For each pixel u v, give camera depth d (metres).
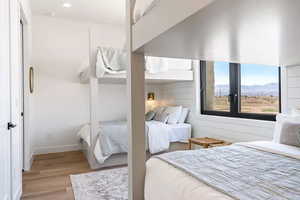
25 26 3.37
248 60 1.88
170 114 3.94
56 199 2.21
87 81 4.23
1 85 1.68
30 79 3.59
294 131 1.84
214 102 3.64
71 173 2.99
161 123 3.78
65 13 4.21
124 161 3.37
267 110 2.75
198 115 3.81
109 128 3.23
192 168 1.25
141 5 1.24
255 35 1.05
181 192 1.05
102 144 3.11
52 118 4.34
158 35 1.04
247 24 0.89
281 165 1.33
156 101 5.17
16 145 2.11
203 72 3.86
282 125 1.99
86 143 3.66
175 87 4.57
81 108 4.57
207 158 1.49
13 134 1.99
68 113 4.46
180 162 1.38
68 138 4.46
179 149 3.79
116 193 2.31
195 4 0.74
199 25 0.88
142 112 1.49
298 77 2.26
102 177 2.79
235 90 3.19
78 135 4.20
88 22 4.65
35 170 3.14
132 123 1.46
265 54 1.57
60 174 2.96
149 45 1.25
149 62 3.38
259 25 0.89
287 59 1.85
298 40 1.17
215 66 3.61
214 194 0.92
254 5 0.69
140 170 1.48
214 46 1.27
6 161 1.77
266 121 2.64
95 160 3.16
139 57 1.48
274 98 2.66
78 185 2.53
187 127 3.80
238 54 1.57
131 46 1.44
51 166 3.33
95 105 3.22
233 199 0.85
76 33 4.55
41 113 4.25
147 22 1.17
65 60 4.45
